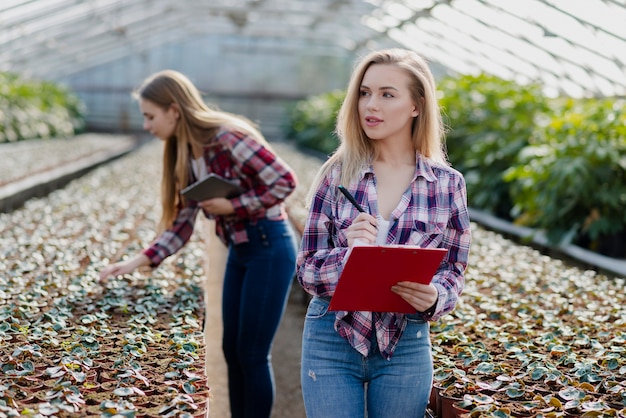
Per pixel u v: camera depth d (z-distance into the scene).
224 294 3.51
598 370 2.67
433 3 11.77
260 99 25.66
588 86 10.62
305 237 2.18
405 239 2.11
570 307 3.72
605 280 4.55
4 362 2.52
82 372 2.45
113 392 2.29
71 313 3.28
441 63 16.03
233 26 22.45
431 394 2.52
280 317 3.44
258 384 3.37
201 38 25.06
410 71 2.11
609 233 6.55
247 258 3.39
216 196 3.28
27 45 17.41
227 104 25.69
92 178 10.37
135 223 6.34
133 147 19.17
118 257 4.68
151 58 25.39
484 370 2.65
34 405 2.14
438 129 2.21
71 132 21.56
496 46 11.98
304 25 20.59
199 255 4.80
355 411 2.11
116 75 25.80
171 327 3.15
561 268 4.96
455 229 2.17
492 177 8.73
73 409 2.13
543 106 9.21
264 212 3.35
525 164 7.88
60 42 18.62
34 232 5.60
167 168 3.60
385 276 1.93
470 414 2.20
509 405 2.32
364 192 2.14
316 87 25.64
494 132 9.38
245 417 3.43
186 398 2.24
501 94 9.73
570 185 6.37
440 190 2.14
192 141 3.37
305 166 13.23
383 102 2.10
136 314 3.35
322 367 2.13
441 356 2.82
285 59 25.36
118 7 16.00
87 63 24.30
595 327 3.33
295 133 24.08
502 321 3.48
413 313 2.06
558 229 6.61
